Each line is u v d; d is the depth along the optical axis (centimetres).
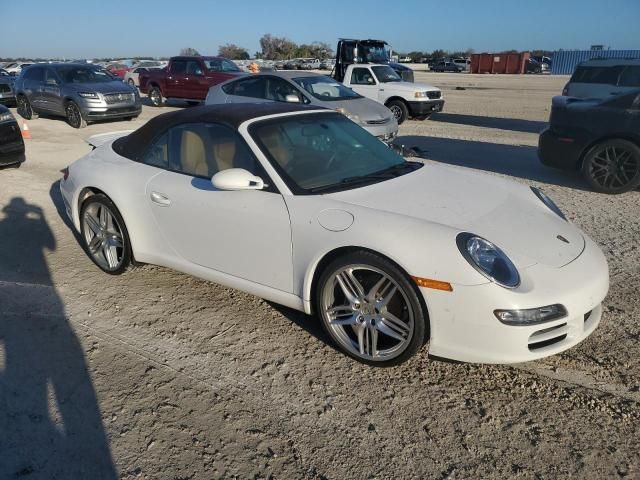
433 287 266
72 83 1383
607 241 505
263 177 332
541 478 228
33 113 1507
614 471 231
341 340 313
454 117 1580
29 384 294
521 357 265
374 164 377
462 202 323
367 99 1072
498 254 273
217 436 255
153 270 441
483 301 259
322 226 298
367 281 296
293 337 339
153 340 337
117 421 265
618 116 657
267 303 383
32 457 243
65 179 457
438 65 5834
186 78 1723
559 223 328
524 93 2541
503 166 855
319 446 249
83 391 288
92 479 231
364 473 233
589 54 5122
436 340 277
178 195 361
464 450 245
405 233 278
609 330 343
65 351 325
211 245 353
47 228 549
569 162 714
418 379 297
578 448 245
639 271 433
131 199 389
